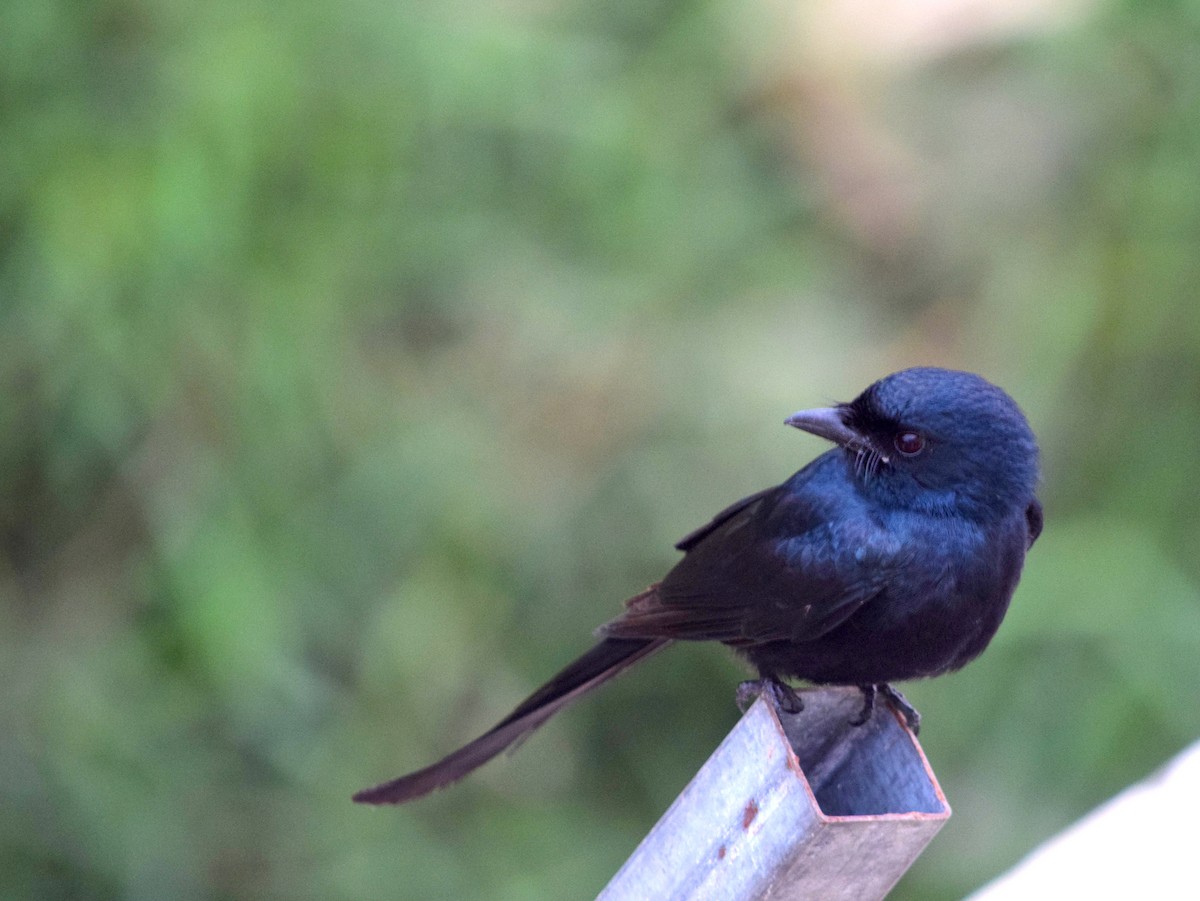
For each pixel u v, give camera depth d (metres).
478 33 11.07
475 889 10.96
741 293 11.86
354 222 11.08
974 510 7.00
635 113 11.77
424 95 11.09
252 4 10.84
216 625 10.30
